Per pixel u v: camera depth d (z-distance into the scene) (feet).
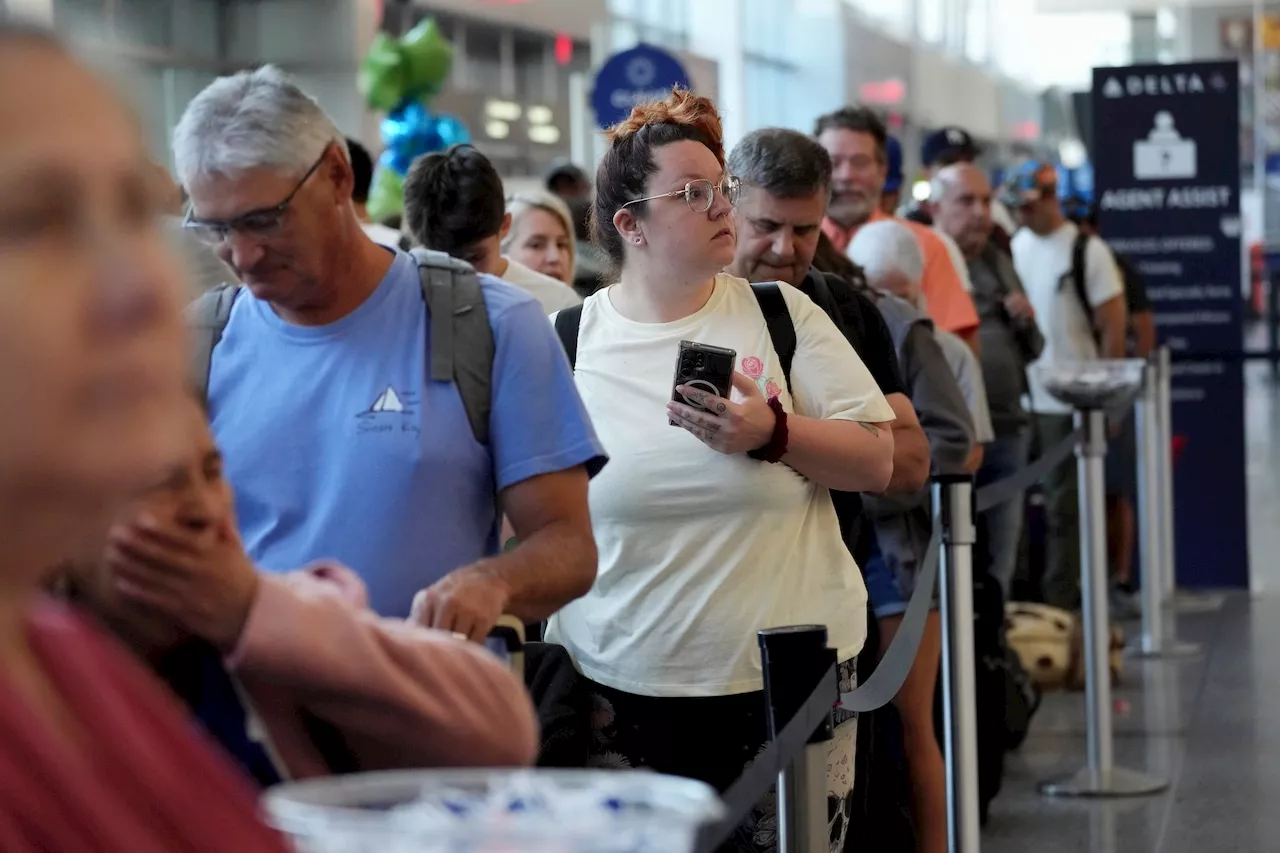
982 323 19.66
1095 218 28.07
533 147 49.14
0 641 2.86
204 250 7.95
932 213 20.76
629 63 29.43
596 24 52.75
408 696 5.05
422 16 43.50
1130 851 14.52
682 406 8.86
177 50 33.12
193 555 4.75
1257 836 14.82
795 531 9.16
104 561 4.76
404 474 7.03
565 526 7.15
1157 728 18.76
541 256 15.98
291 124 6.86
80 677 3.04
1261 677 21.06
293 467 7.13
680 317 9.39
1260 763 17.17
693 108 9.40
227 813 3.24
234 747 5.35
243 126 6.77
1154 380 24.49
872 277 13.75
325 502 7.05
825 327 9.49
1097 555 16.47
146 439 2.54
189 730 3.26
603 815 3.28
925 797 12.12
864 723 10.97
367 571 6.98
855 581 9.52
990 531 17.62
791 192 10.44
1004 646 17.02
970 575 11.35
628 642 9.18
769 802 9.00
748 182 10.51
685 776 9.18
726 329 9.36
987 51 93.15
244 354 7.33
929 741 12.14
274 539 7.09
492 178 13.12
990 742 14.73
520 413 7.18
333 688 4.97
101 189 2.54
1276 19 82.69
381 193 24.72
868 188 15.80
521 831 3.16
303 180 6.87
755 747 9.11
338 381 7.16
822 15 65.10
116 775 3.02
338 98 36.68
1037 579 22.88
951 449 12.42
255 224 6.83
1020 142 98.84
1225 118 27.12
